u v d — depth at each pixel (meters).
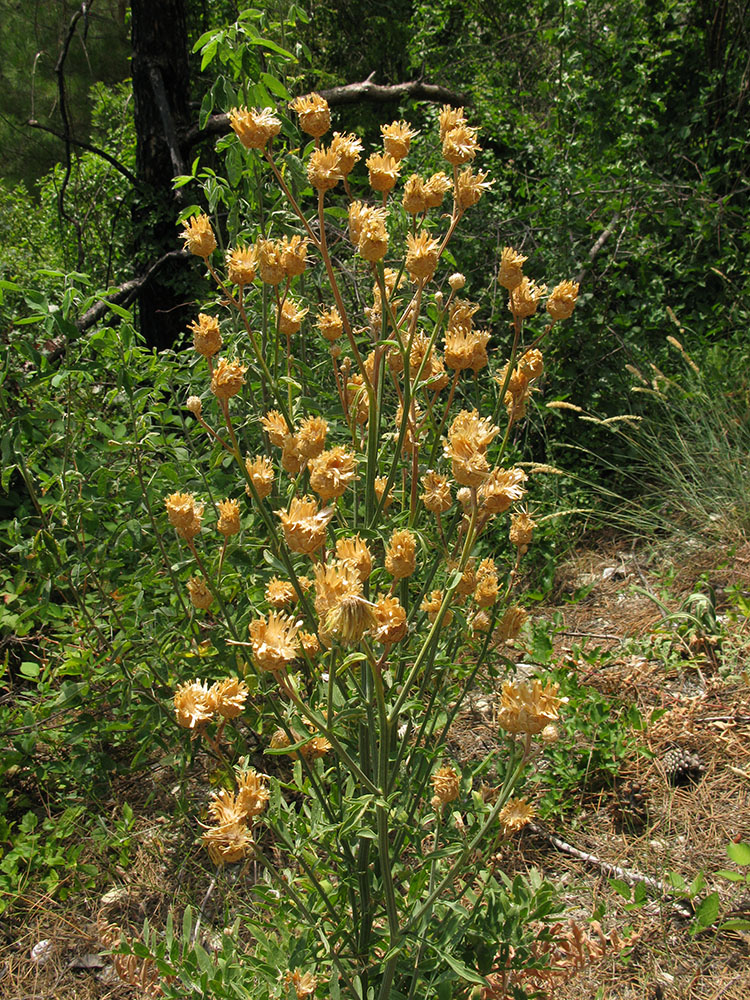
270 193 2.99
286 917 1.67
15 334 3.47
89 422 2.89
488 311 5.14
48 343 3.94
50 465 2.67
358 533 1.52
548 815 2.61
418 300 1.54
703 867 2.43
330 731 1.28
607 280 5.28
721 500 4.31
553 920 1.70
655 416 4.94
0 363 2.47
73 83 9.95
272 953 1.64
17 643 3.21
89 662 2.61
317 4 10.34
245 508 2.57
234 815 1.40
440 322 1.59
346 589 1.17
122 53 9.92
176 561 2.64
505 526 4.17
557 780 2.74
